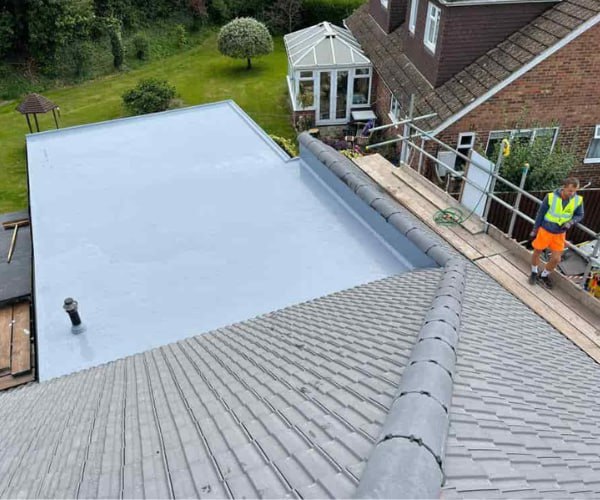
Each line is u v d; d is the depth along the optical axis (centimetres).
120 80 2589
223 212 842
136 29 2922
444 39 1259
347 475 223
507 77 1174
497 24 1248
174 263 722
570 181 616
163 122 1208
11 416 458
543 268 699
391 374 321
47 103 1900
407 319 438
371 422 266
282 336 486
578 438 307
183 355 508
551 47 1138
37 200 895
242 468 252
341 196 868
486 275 687
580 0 1158
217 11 3164
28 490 277
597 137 1285
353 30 2147
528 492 229
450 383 294
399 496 193
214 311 634
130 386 447
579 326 633
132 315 633
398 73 1559
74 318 602
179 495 240
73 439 348
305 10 3034
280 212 838
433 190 934
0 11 2516
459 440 256
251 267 709
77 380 509
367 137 1762
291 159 1009
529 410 318
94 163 1024
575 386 410
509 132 1262
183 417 344
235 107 1266
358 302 546
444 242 738
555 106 1233
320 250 740
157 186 930
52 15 2506
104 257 741
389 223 723
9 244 1148
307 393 328
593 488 253
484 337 429
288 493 222
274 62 2706
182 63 2764
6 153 1920
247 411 324
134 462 285
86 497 254
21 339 940
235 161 1012
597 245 638
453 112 1219
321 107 1958
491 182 783
